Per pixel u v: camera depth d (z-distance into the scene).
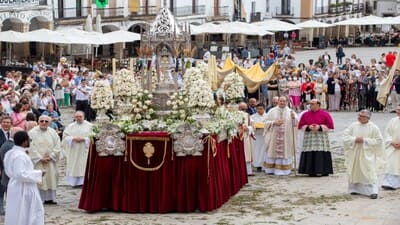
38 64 37.91
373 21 53.66
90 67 43.47
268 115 19.23
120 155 14.82
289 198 16.17
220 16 65.00
